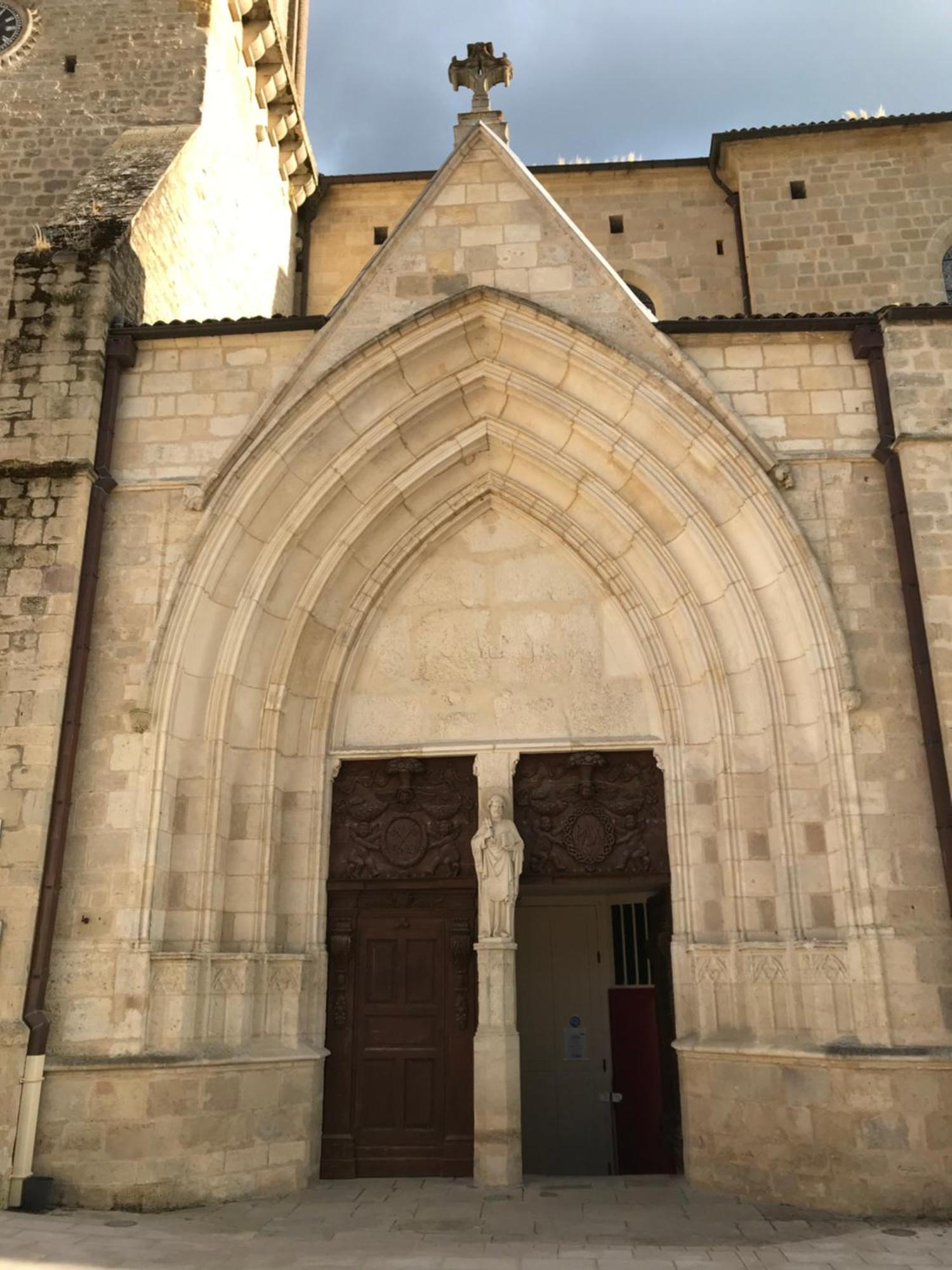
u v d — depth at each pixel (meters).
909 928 10.39
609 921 15.62
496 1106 11.14
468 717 12.74
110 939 10.77
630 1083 14.70
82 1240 8.67
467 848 12.46
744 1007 10.95
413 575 13.36
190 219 16.56
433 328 12.47
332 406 12.41
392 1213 9.96
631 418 12.39
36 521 11.84
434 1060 12.02
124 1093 10.30
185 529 12.16
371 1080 11.98
